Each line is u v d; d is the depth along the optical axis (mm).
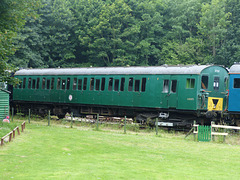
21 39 47156
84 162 12297
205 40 52438
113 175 10430
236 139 18750
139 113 24469
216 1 49812
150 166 12000
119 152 14523
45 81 29672
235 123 21750
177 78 22000
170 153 14562
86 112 27625
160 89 22641
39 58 51781
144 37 57000
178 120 22453
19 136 17781
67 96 28016
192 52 50688
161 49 56562
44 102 29828
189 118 22250
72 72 27891
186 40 54906
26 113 32062
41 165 11641
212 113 21359
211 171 11594
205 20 49938
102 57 56125
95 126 24406
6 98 24172
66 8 55594
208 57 49156
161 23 57094
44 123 26297
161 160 13109
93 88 26297
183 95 21625
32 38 50750
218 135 18859
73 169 11109
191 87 21375
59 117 30438
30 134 18797
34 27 51250
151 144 16719
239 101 20609
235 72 20766
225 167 12289
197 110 21250
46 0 54031
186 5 55875
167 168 11797
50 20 54000
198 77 21172
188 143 17234
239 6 49344
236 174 11266
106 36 54312
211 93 21672
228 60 47250
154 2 59156
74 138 17812
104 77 25703
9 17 21672
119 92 24656
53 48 55469
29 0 22078
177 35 56312
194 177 10602
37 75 30297
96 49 54719
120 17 53812
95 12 55188
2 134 17344
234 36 48094
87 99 26656
